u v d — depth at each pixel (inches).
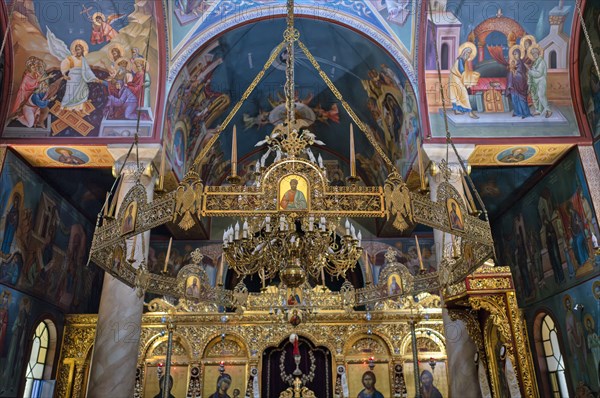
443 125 431.8
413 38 450.0
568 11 414.9
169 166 460.1
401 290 366.9
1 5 394.9
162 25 432.8
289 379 530.3
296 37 285.7
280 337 539.2
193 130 540.1
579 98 434.0
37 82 422.9
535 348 531.5
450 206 221.3
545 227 512.1
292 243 268.5
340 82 572.4
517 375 315.9
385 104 533.0
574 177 442.0
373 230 721.0
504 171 533.6
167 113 443.5
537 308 532.7
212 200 222.8
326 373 534.0
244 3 464.8
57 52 420.8
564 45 429.4
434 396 519.5
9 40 410.3
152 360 531.8
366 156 669.9
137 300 371.9
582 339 438.0
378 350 541.3
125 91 430.0
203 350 532.7
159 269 688.4
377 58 487.2
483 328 365.1
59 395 509.4
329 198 228.4
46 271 499.8
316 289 553.6
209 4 456.8
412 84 450.3
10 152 420.8
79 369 524.1
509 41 432.1
